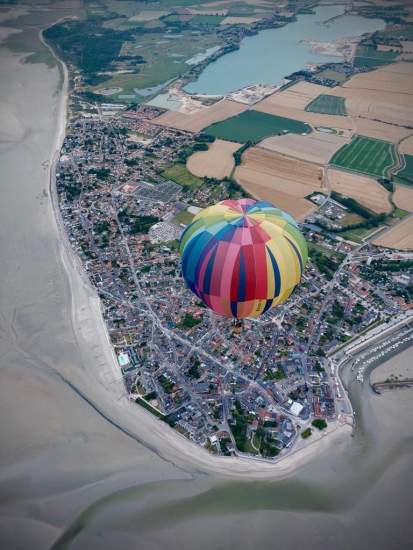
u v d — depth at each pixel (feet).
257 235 358.43
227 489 378.94
